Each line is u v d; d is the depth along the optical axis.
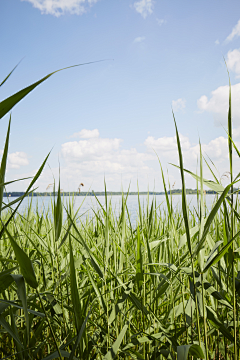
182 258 1.50
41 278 1.85
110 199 1.72
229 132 0.90
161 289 1.36
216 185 0.99
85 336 1.10
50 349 1.46
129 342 1.19
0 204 0.64
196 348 0.82
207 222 0.79
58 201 1.07
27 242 1.84
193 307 1.25
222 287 1.20
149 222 1.66
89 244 1.92
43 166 0.73
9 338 1.43
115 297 1.53
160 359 1.32
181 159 0.82
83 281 1.65
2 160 0.63
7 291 1.51
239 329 1.17
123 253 1.46
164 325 1.36
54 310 1.32
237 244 1.38
